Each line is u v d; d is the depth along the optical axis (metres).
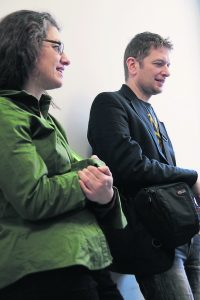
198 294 1.74
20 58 1.14
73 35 1.96
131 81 1.85
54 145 1.06
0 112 1.01
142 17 2.48
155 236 1.48
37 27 1.17
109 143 1.55
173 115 2.64
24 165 0.95
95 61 2.06
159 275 1.51
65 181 1.00
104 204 1.08
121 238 1.47
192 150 2.79
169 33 2.73
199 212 1.62
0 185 0.97
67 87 1.88
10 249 0.95
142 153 1.63
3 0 1.66
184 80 2.82
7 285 0.94
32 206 0.94
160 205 1.47
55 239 0.96
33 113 1.11
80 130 1.91
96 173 1.03
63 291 0.95
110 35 2.19
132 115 1.67
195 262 1.76
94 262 0.99
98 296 1.05
